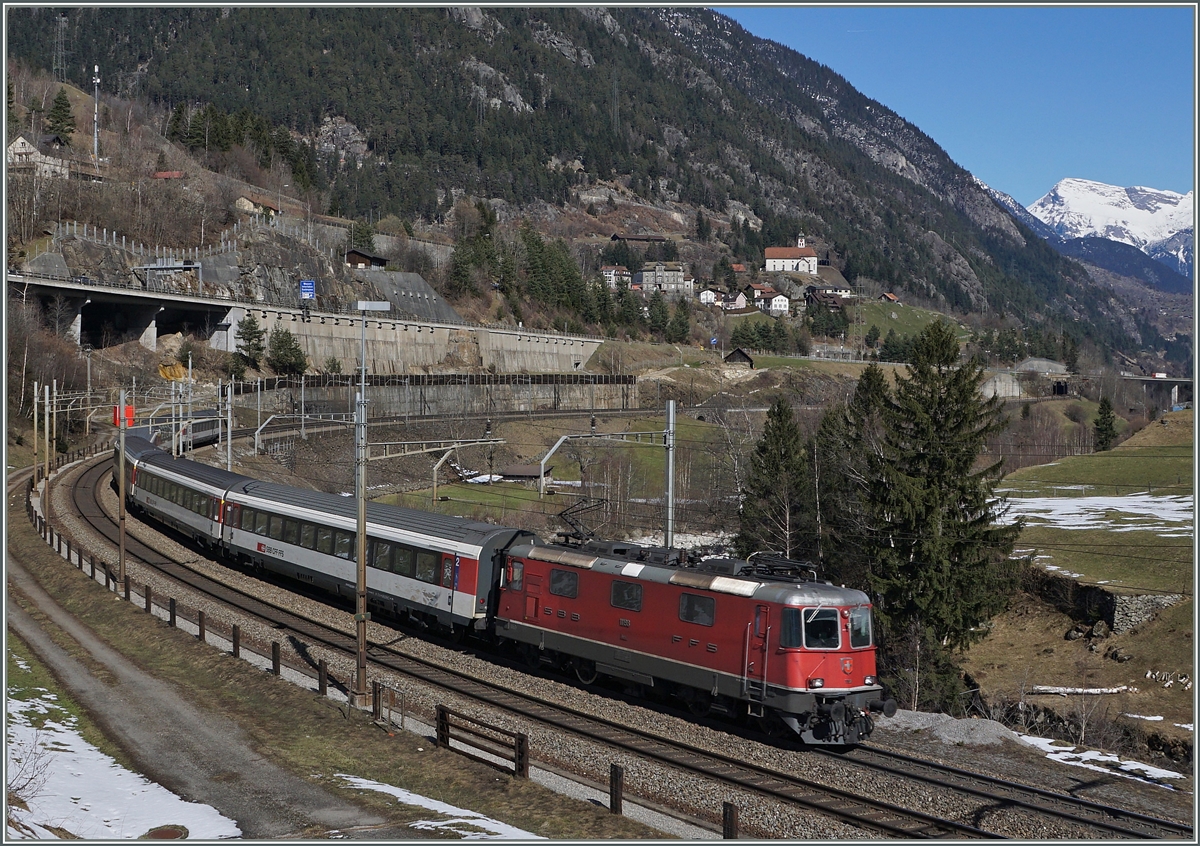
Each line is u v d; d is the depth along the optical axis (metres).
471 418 110.25
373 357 149.25
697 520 84.69
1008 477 82.56
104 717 25.86
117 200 144.50
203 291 132.75
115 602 39.00
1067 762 24.59
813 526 58.00
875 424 60.44
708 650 26.47
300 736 25.14
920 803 20.81
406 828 18.56
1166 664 44.19
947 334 45.78
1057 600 52.62
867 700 25.08
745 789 21.27
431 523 36.53
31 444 89.12
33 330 95.38
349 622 38.12
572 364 195.50
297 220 197.88
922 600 42.22
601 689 30.25
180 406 91.81
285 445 93.81
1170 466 80.25
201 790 21.00
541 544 32.75
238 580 45.19
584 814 19.84
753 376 181.75
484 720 26.61
